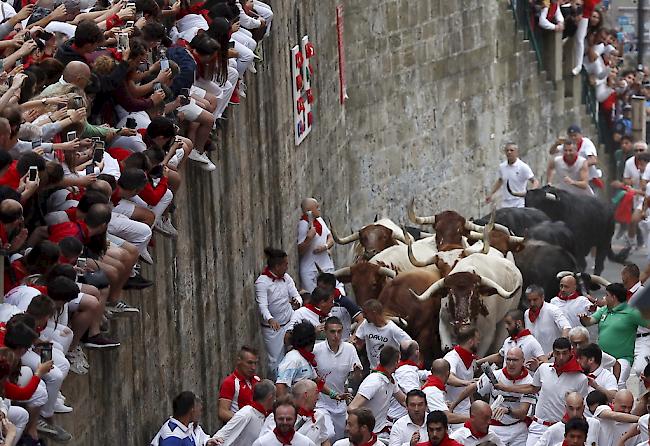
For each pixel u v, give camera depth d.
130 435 35.72
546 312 48.53
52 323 28.62
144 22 35.97
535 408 42.72
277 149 53.66
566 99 83.12
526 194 67.06
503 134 79.62
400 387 41.19
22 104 30.52
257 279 48.81
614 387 42.97
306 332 41.84
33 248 29.02
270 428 37.75
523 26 80.44
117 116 35.28
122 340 34.97
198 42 40.22
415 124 73.44
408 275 52.72
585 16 82.50
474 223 61.72
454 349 43.59
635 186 73.44
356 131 69.44
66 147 30.31
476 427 37.88
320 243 55.94
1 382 25.98
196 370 42.09
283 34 55.19
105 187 31.25
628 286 48.56
